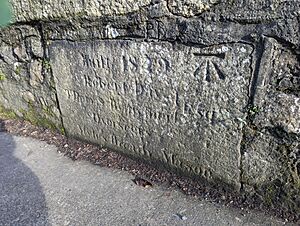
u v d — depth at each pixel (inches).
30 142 116.6
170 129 87.0
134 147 97.7
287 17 62.6
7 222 81.0
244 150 77.1
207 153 83.0
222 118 77.1
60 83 107.1
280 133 71.3
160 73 82.7
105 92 96.3
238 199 82.0
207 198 84.0
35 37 106.4
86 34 92.1
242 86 71.7
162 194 86.7
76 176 96.3
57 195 89.0
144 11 78.9
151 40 80.9
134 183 91.4
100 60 92.8
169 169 92.7
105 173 96.6
